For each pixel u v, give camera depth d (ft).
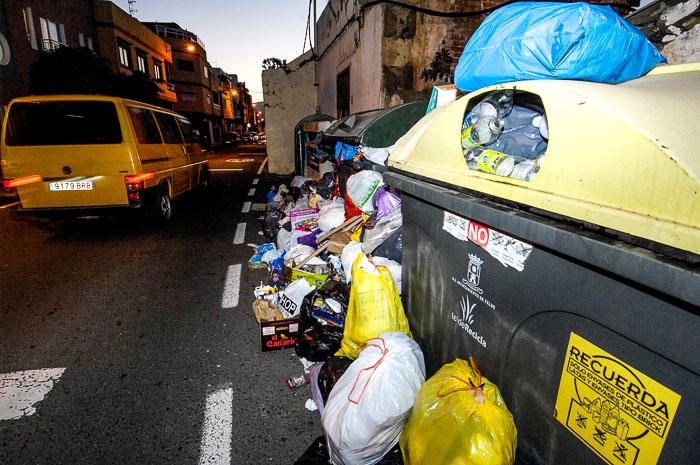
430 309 6.29
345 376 5.99
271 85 38.99
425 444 4.67
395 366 5.65
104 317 11.07
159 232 19.69
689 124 3.13
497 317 4.63
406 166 6.61
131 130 17.35
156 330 10.36
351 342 7.52
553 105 3.84
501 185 4.37
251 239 18.51
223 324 10.65
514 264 4.23
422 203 6.19
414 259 6.69
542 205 3.80
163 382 8.30
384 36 18.08
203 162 28.78
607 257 3.06
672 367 2.84
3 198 28.22
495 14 4.90
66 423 7.19
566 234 3.41
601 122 3.34
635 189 3.02
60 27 56.95
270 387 8.14
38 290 12.89
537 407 4.18
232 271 14.40
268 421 7.24
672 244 2.70
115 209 17.37
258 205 26.17
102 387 8.14
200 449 6.64
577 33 4.00
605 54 4.06
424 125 6.76
